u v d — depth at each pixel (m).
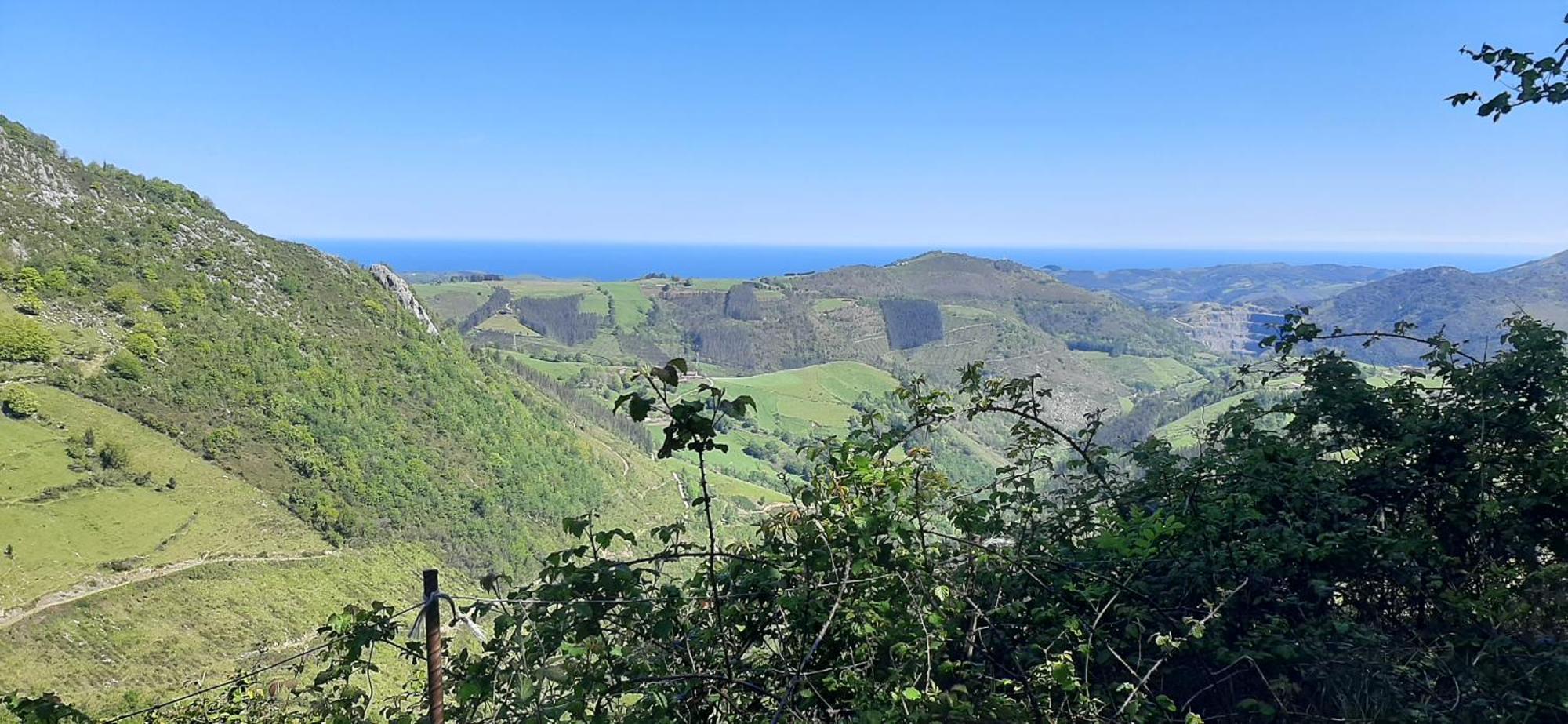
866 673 2.87
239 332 79.12
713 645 2.87
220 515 58.03
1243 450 3.91
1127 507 4.02
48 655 41.19
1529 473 3.44
